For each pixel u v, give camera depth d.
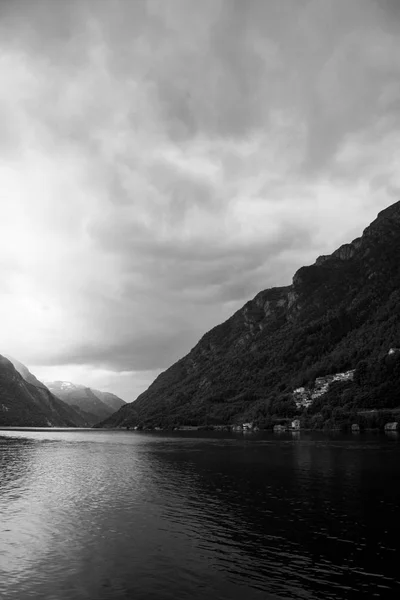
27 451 124.50
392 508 45.62
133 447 138.50
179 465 85.44
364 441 135.12
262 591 25.55
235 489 57.62
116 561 30.53
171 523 40.47
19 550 33.00
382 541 34.66
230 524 40.00
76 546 33.91
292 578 27.50
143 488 59.28
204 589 25.88
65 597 24.88
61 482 65.06
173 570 28.84
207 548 33.22
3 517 43.12
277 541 34.84
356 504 47.62
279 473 71.00
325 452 102.44
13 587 26.28
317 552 32.22
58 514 44.31
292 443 134.50
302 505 47.47
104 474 73.56
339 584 26.56
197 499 51.44
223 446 133.88
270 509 45.78
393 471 70.69
